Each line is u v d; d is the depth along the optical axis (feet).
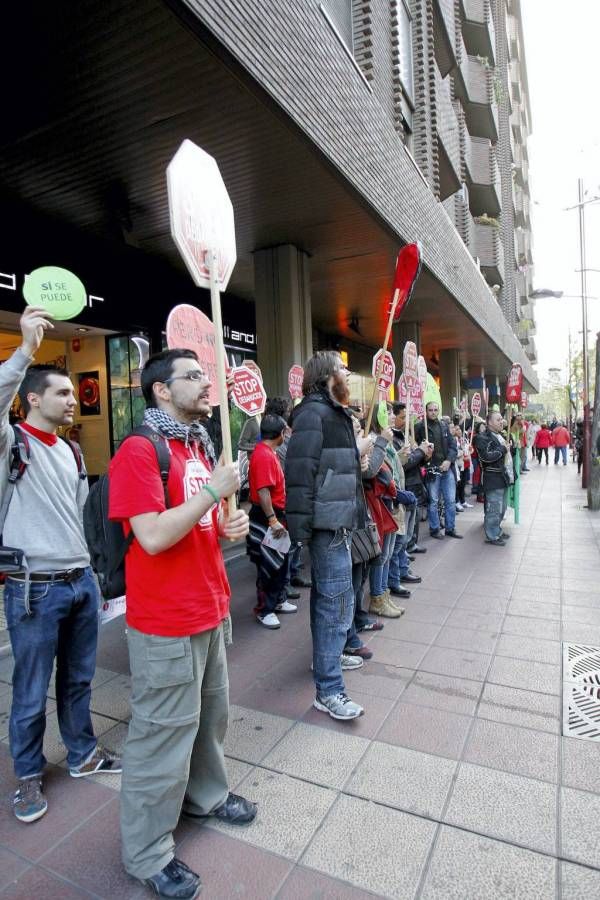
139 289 26.68
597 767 8.59
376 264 28.45
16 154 16.80
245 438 23.82
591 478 32.81
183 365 6.74
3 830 7.56
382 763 8.79
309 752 9.10
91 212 20.86
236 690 11.28
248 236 24.17
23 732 7.97
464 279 38.93
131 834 6.45
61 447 8.70
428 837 7.24
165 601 6.32
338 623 10.15
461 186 51.37
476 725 9.84
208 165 7.10
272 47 14.64
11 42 12.24
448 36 40.81
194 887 6.37
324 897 6.38
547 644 13.25
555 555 21.97
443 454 25.35
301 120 16.07
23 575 7.93
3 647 13.19
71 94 14.02
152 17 11.56
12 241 20.83
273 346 25.79
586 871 6.66
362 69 24.66
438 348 58.23
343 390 10.27
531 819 7.52
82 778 8.65
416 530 22.63
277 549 14.64
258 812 7.73
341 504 9.93
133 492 6.15
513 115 110.93
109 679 11.90
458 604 16.28
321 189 19.97
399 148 25.53
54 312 7.94
